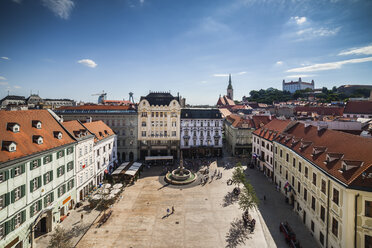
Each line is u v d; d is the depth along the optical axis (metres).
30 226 29.78
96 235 32.56
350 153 28.20
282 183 47.25
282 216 38.00
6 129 29.97
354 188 22.56
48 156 33.94
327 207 27.58
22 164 28.61
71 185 40.44
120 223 35.84
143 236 32.38
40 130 35.78
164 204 42.69
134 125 73.25
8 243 26.23
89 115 72.50
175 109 74.56
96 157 51.38
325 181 28.64
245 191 38.28
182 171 57.00
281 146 47.84
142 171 63.91
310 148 36.81
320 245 29.62
